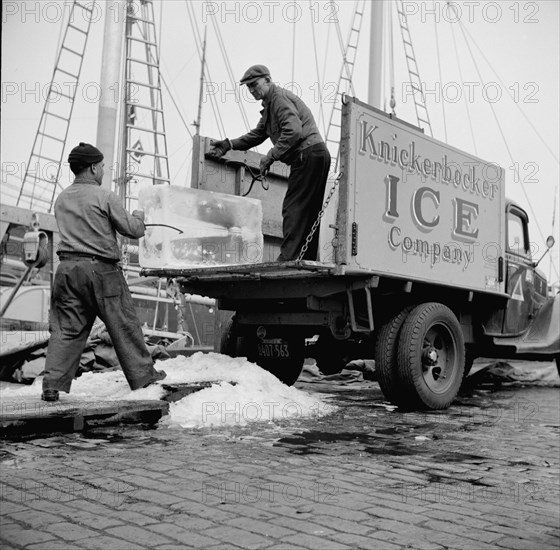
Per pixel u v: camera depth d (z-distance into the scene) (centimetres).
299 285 616
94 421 470
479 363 1154
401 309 645
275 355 687
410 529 262
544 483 349
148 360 511
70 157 488
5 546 229
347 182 562
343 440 457
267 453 402
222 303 706
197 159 643
